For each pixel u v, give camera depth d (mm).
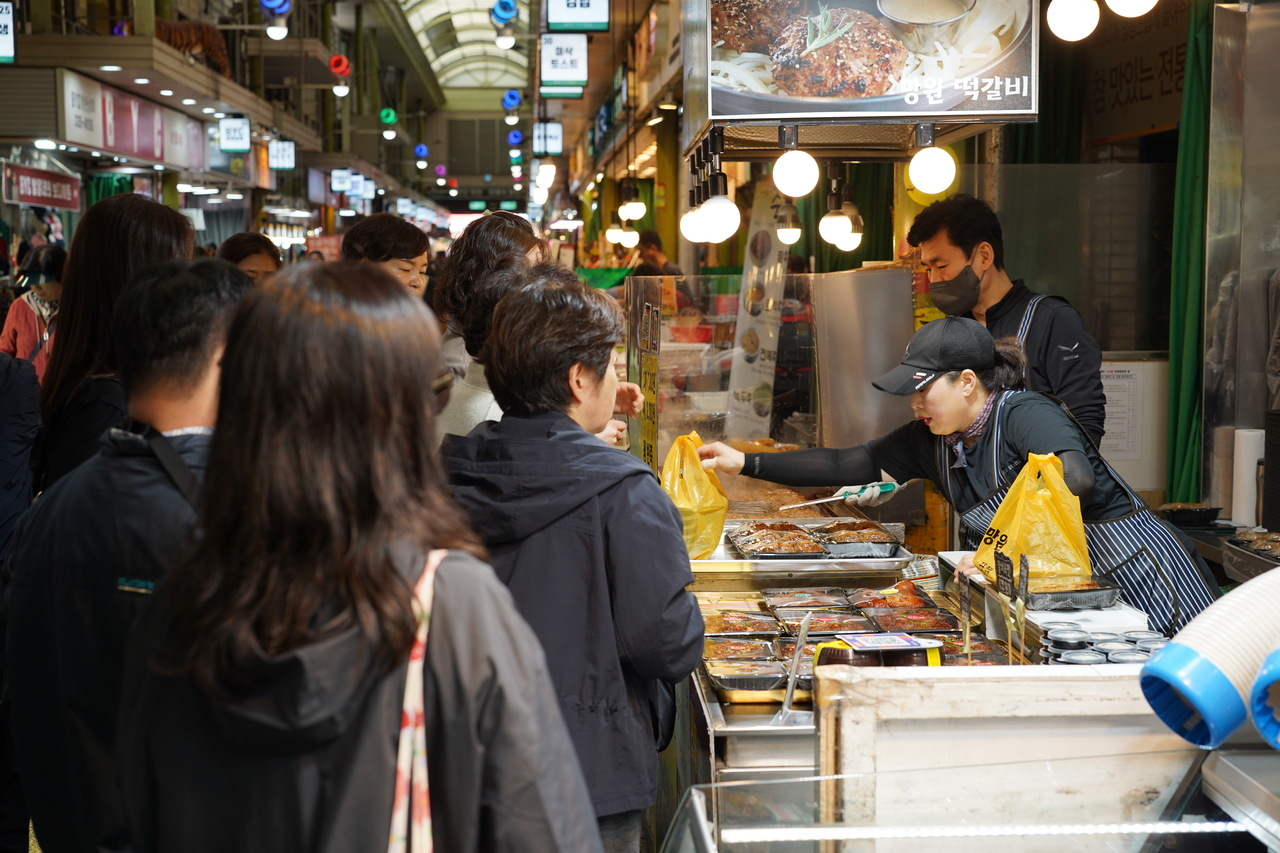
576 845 983
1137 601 2332
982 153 5941
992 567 2166
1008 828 1257
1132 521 2383
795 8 2904
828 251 7949
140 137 14172
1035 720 1425
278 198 22609
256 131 19172
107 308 2148
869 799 1263
